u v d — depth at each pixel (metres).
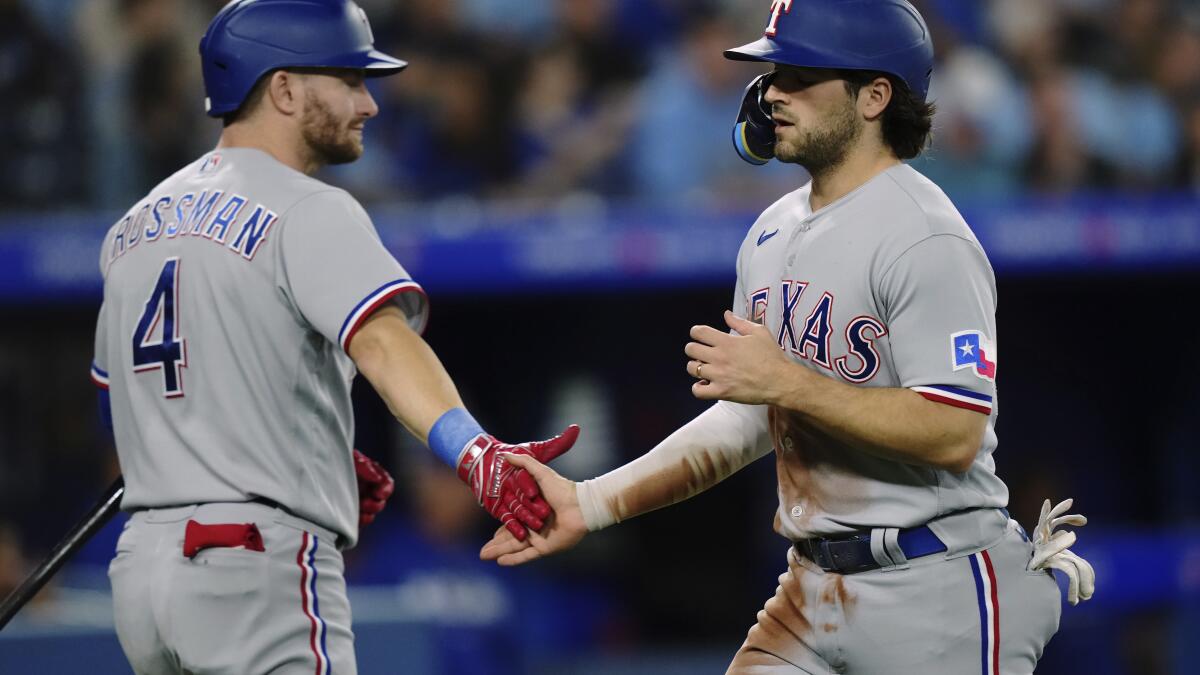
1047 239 29.36
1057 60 34.88
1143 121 34.81
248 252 13.90
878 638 13.35
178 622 13.63
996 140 33.16
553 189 32.12
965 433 12.72
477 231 28.78
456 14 33.88
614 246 28.72
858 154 13.52
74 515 32.03
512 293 29.11
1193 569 30.19
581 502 14.12
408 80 33.00
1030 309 33.88
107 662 22.33
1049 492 33.28
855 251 13.09
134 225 14.66
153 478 14.11
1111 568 30.11
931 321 12.78
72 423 32.16
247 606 13.67
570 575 32.22
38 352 32.00
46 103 31.03
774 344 12.95
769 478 33.09
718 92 32.84
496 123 33.12
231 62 14.54
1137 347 33.97
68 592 28.66
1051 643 30.62
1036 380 33.94
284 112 14.62
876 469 13.29
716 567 32.81
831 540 13.55
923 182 13.37
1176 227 29.48
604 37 34.16
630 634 32.25
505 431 33.00
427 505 29.42
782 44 13.25
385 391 13.78
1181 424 33.88
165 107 31.83
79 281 28.55
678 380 33.03
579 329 32.91
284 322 13.92
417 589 28.44
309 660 13.86
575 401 32.94
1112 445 34.06
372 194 31.47
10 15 31.14
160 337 14.11
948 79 33.16
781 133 13.54
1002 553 13.45
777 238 13.96
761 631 14.24
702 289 29.89
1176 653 29.91
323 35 14.55
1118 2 35.56
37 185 30.72
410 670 23.64
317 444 14.20
